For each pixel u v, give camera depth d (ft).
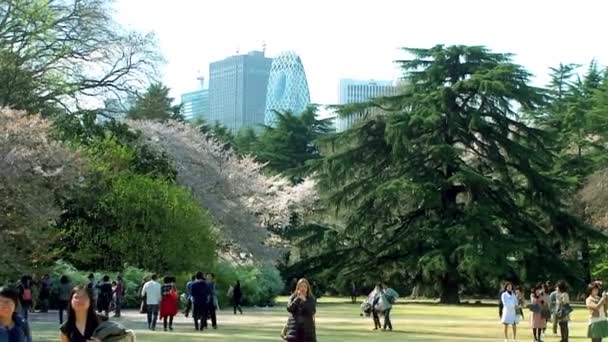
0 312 31.32
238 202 202.08
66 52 147.33
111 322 30.66
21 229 107.04
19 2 139.13
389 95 207.62
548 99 191.01
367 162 198.70
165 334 89.35
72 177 116.47
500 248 175.73
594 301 69.82
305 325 49.26
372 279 195.21
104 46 152.56
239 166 220.02
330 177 198.29
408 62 200.44
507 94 184.55
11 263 105.81
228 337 85.66
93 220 145.07
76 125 154.81
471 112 187.42
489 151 192.54
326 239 201.26
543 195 192.13
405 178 185.47
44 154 114.01
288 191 230.07
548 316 87.15
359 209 196.03
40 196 109.40
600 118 219.41
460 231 177.27
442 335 96.02
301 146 295.69
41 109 145.79
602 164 211.20
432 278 192.44
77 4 149.59
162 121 220.84
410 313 148.97
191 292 97.25
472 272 173.37
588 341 92.02
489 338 92.73
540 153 194.29
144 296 96.48
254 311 146.82
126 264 145.18
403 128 184.65
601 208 187.93
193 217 151.53
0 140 109.19
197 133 214.07
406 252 191.93
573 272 188.14
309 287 50.03
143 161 169.07
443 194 191.83
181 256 148.36
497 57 198.18
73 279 129.18
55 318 114.52
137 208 145.69
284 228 226.79
